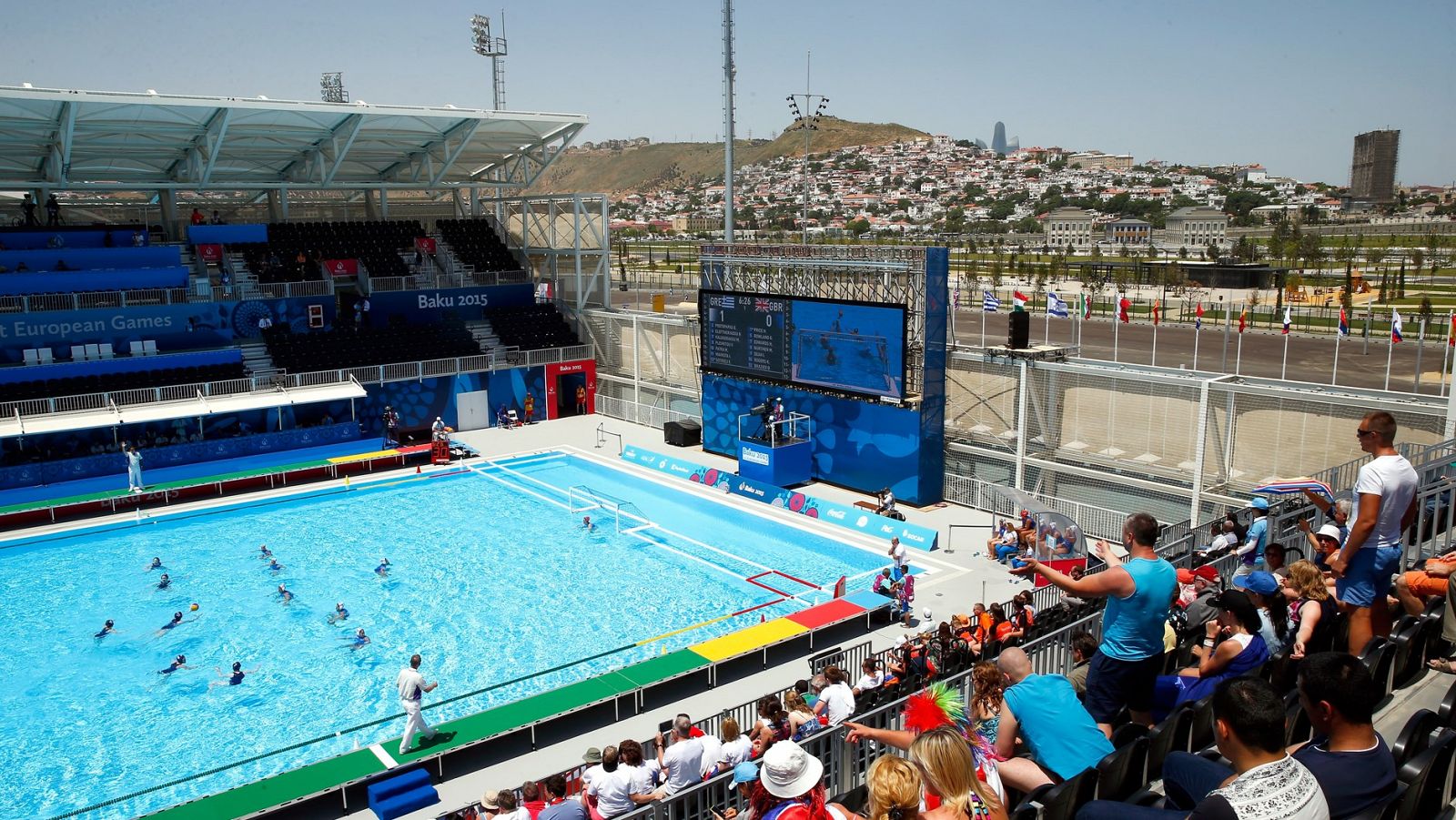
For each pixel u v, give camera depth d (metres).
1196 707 7.41
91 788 15.94
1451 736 6.05
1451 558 8.84
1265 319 57.12
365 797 15.07
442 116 42.25
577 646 21.05
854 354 30.45
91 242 43.34
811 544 27.70
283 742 17.30
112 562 27.50
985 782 6.00
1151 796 6.33
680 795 10.09
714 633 21.53
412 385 42.31
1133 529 7.48
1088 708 7.74
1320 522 14.25
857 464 31.77
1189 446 24.97
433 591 24.70
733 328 35.06
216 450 37.59
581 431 43.31
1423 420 20.98
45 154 42.91
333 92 62.88
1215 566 14.95
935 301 28.64
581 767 13.48
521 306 48.69
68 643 21.89
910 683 15.16
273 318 43.19
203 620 23.08
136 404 36.06
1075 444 27.48
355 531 30.06
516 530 29.94
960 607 22.23
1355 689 5.17
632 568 26.14
